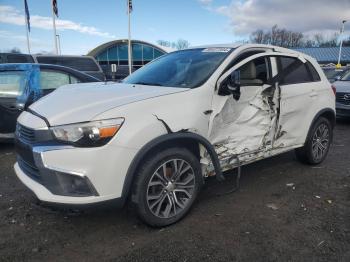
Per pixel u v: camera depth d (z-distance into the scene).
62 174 3.02
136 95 3.47
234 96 3.96
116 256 3.07
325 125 5.57
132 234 3.43
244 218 3.78
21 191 4.45
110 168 3.07
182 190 3.65
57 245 3.23
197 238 3.37
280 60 4.71
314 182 4.91
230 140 4.07
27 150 3.28
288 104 4.70
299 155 5.51
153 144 3.24
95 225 3.60
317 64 5.48
